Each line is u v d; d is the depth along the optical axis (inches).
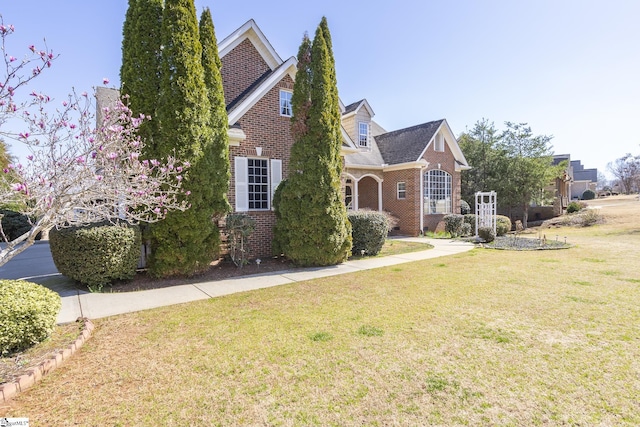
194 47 299.6
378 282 283.7
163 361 141.1
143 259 328.5
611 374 122.2
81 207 176.9
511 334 162.1
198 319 195.8
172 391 117.3
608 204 1248.8
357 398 110.5
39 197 155.4
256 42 503.5
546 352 141.6
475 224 711.1
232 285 283.9
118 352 151.0
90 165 167.8
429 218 735.7
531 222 991.6
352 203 708.0
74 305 226.8
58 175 159.8
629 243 489.4
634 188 2260.1
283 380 123.3
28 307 146.6
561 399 107.3
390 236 690.8
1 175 165.2
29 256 531.5
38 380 126.4
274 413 103.3
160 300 238.8
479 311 198.5
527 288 250.4
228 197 400.5
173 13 289.7
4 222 749.3
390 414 101.5
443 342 154.2
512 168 881.5
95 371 133.3
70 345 153.0
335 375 126.0
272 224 436.5
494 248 491.5
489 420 97.7
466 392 112.5
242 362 138.6
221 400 111.0
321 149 365.1
